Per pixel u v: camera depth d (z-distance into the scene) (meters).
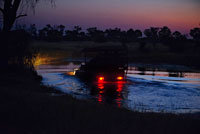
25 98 7.16
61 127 4.78
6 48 15.39
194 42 69.56
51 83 15.12
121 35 122.62
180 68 28.16
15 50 17.30
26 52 18.16
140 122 5.54
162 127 5.25
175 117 6.56
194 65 32.12
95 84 14.97
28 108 6.00
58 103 6.87
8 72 15.02
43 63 32.22
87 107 6.89
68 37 123.38
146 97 10.99
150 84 15.08
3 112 5.68
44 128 4.74
